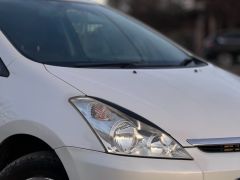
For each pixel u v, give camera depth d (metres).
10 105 5.62
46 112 5.35
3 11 6.68
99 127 5.13
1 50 6.09
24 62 5.89
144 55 7.07
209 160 5.09
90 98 5.35
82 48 6.66
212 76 6.58
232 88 6.28
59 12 7.11
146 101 5.46
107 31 7.25
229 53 42.59
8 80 5.81
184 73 6.48
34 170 5.43
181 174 4.95
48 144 5.27
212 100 5.79
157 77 6.12
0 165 5.81
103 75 5.87
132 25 7.76
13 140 5.70
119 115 5.21
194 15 65.25
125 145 5.06
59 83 5.54
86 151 5.05
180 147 5.11
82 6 7.60
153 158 5.02
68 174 5.11
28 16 6.75
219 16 59.00
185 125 5.28
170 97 5.65
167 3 67.69
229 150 5.24
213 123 5.39
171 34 66.44
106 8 8.01
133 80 5.88
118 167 4.92
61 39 6.59
